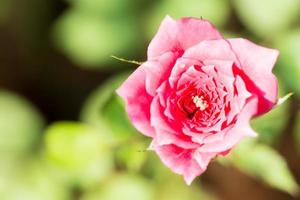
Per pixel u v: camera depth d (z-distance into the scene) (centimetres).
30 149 56
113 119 48
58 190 55
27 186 55
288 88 50
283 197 62
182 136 41
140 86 41
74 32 57
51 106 65
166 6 55
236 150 46
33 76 65
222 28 55
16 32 63
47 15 62
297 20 52
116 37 56
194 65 40
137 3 56
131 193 54
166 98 40
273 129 48
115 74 59
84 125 51
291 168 60
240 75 40
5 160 55
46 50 64
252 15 52
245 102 40
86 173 54
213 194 60
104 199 54
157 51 41
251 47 40
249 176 61
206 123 41
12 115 56
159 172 54
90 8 56
